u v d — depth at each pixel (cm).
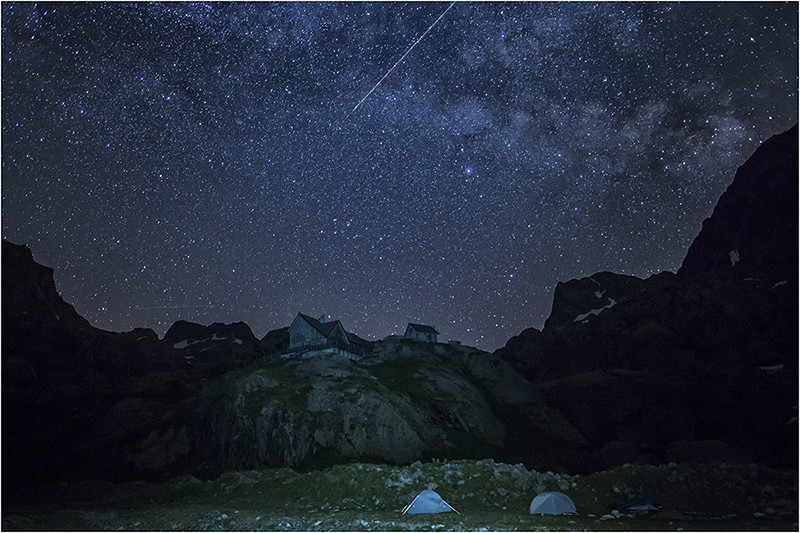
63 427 5672
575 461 5225
